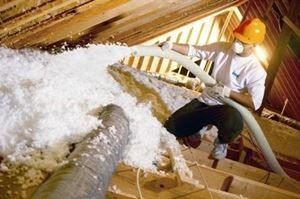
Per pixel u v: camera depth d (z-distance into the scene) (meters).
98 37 3.88
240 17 5.88
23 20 2.66
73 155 1.85
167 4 3.67
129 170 2.27
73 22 3.09
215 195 2.23
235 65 2.86
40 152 2.11
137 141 2.65
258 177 3.02
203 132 3.33
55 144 2.14
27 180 1.93
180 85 6.11
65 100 2.48
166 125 3.12
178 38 6.12
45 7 2.58
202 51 3.03
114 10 3.11
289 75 4.86
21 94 2.36
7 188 1.87
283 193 2.57
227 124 2.84
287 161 3.96
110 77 3.88
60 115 2.30
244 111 2.90
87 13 2.96
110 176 1.93
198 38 6.28
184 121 3.04
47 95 2.43
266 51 5.11
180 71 6.65
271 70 4.41
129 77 4.33
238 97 2.86
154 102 4.00
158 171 2.39
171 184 2.25
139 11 3.50
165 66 6.53
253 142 3.56
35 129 2.15
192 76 6.58
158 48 3.13
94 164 1.81
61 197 1.49
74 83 2.87
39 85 2.53
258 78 2.82
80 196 1.57
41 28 3.03
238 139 3.82
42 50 3.59
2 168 1.94
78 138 2.22
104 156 1.94
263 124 4.33
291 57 4.57
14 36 3.14
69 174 1.66
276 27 4.66
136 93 4.05
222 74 2.95
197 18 5.32
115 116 2.47
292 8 3.98
